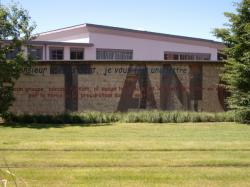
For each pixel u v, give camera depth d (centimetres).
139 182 846
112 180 859
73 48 3394
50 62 2166
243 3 1866
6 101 1967
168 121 1970
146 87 2159
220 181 855
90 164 1004
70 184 830
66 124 1902
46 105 2180
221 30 1927
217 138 1423
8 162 1016
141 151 1169
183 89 2161
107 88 2167
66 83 2170
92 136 1473
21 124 1900
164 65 2156
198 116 1992
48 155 1109
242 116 1934
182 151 1171
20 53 1975
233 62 1914
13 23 1944
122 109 2164
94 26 3562
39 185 820
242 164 1012
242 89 1923
